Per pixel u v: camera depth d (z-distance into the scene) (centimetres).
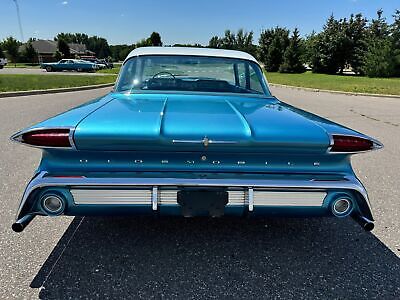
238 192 204
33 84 1686
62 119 206
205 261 235
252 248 252
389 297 203
